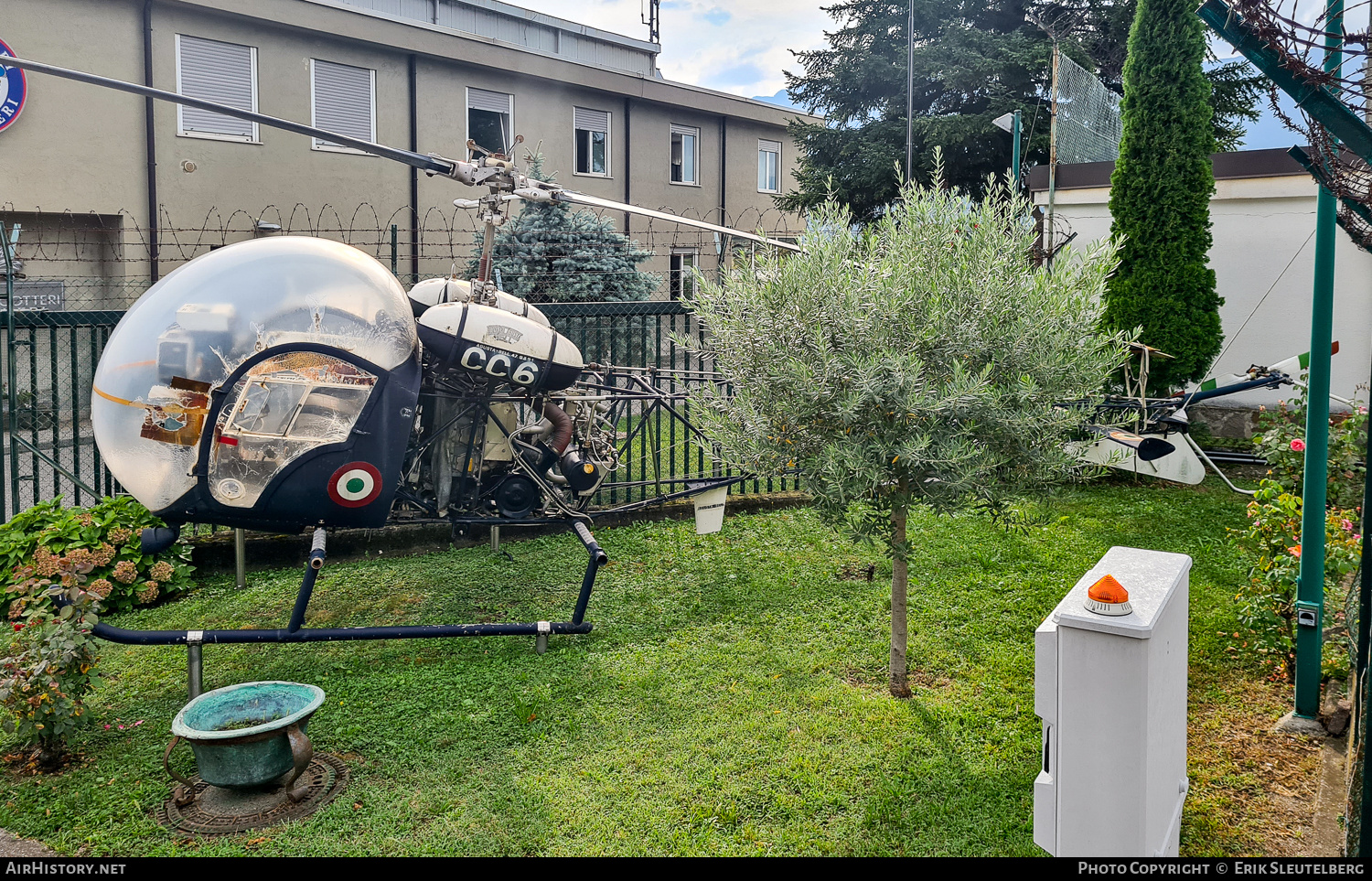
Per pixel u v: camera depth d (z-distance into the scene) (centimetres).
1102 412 655
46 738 373
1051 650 255
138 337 434
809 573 617
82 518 568
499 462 552
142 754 388
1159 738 256
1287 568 439
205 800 355
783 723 407
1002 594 568
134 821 340
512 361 502
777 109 2331
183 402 436
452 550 673
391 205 1620
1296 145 331
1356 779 293
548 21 2105
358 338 459
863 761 375
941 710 418
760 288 420
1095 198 1054
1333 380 955
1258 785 357
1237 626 510
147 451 437
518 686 451
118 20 1294
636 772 371
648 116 2066
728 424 434
